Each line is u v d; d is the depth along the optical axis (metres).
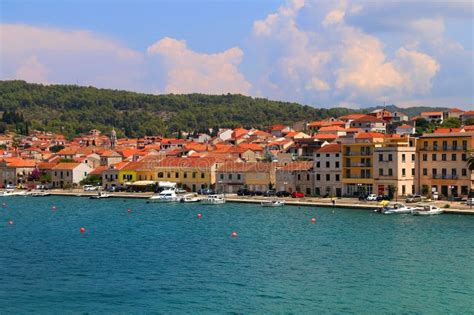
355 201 187.12
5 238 131.38
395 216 157.75
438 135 191.38
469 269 94.50
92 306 77.88
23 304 79.00
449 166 187.75
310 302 78.25
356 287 84.88
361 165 198.75
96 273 94.75
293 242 119.88
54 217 172.00
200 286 86.25
